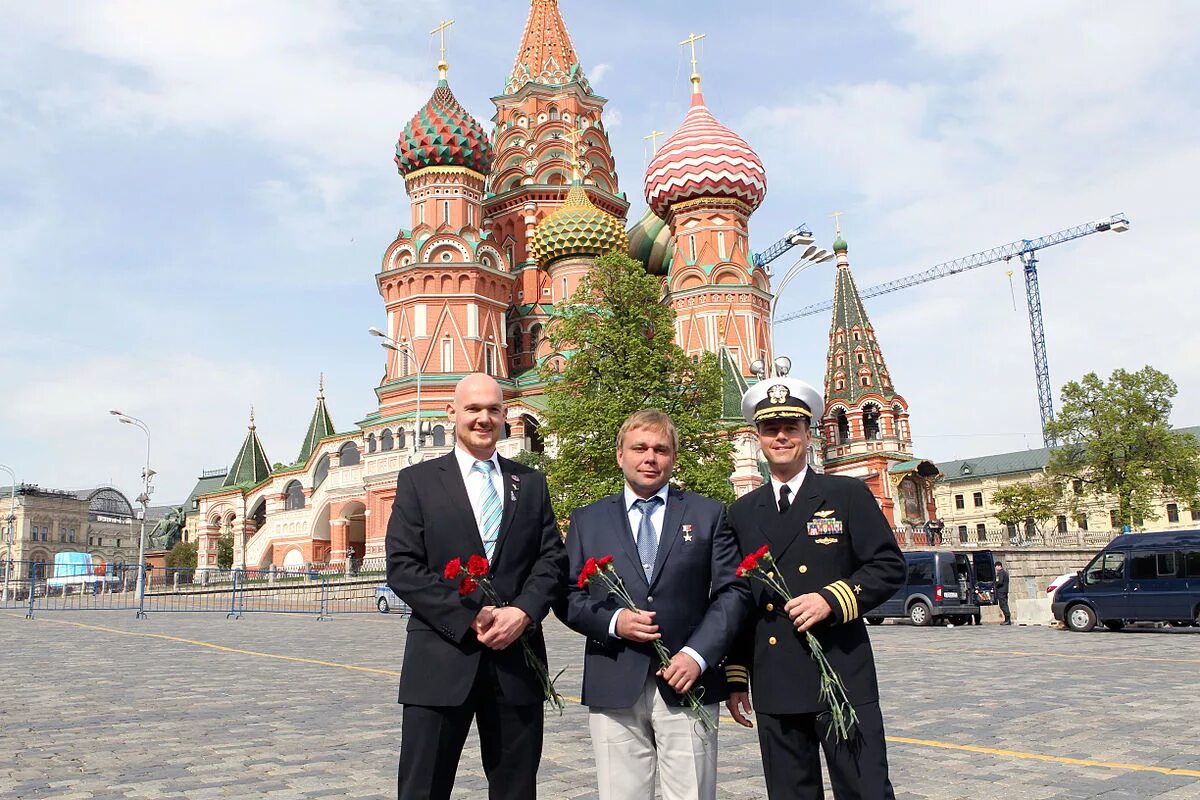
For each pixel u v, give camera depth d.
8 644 23.05
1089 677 15.43
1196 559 26.23
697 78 70.69
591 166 78.44
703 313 66.31
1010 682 14.88
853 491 5.96
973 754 9.35
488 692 5.70
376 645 23.28
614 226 69.38
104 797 7.75
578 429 35.16
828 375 82.56
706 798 5.65
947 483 117.50
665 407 35.47
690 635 5.79
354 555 67.56
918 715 11.73
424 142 66.25
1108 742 9.91
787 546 5.93
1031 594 48.03
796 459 6.09
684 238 68.25
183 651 21.27
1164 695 13.20
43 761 9.12
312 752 9.56
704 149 67.00
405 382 63.28
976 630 29.69
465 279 64.94
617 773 5.72
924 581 33.53
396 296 65.62
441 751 5.58
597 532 6.08
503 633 5.54
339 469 67.88
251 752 9.55
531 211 75.31
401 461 62.44
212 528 79.00
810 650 5.66
